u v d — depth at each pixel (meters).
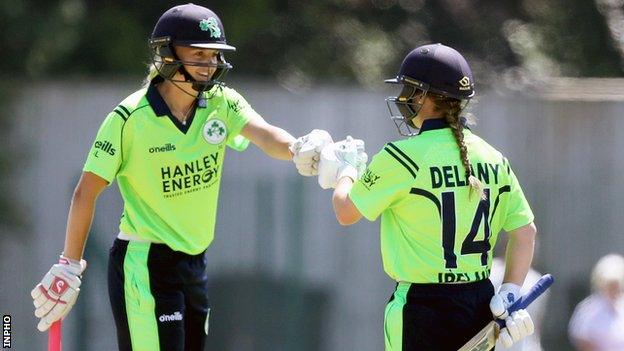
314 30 60.94
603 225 47.00
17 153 47.12
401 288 17.22
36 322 47.41
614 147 46.88
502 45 64.06
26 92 47.53
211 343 45.97
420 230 16.97
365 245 46.09
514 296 17.16
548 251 46.94
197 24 17.80
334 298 46.09
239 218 45.72
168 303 18.34
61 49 53.06
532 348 30.42
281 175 45.62
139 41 54.41
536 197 47.00
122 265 18.48
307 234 45.88
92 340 43.19
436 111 17.30
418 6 63.53
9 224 47.03
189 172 18.23
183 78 17.97
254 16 56.22
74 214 17.94
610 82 53.28
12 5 51.75
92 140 47.53
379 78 61.62
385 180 16.98
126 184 18.48
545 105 46.97
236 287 45.88
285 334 46.06
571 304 46.94
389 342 17.28
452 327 16.95
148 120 17.97
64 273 17.89
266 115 45.75
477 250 17.11
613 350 34.53
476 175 17.12
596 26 65.12
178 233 18.38
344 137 45.62
